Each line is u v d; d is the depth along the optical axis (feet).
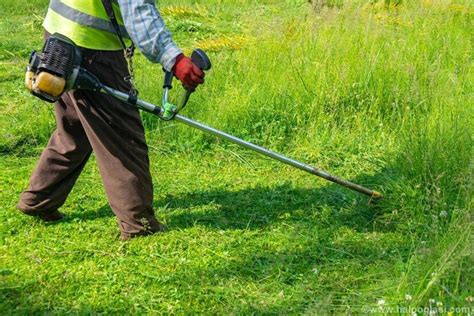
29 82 13.00
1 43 30.22
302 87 21.18
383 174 17.57
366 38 23.32
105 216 15.57
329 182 17.34
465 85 22.26
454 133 16.84
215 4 38.24
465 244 11.76
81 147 14.38
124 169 13.91
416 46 24.21
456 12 29.32
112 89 13.28
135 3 12.73
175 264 13.51
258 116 20.51
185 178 17.74
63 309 12.05
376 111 20.44
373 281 12.77
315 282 12.87
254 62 22.91
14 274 13.12
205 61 12.91
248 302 12.30
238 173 18.12
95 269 13.33
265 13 34.42
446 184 15.61
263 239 14.57
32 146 19.79
